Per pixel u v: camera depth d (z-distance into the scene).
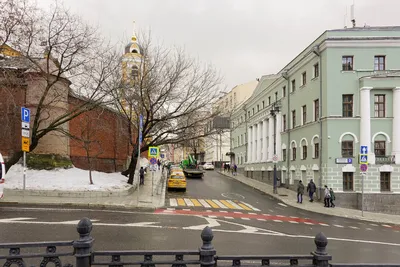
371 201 21.92
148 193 21.86
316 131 24.81
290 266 3.66
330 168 22.78
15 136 19.78
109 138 27.03
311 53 25.47
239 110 51.72
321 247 3.69
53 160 20.19
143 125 22.41
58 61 18.45
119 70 20.45
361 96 22.67
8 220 10.27
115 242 8.06
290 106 30.50
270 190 28.86
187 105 22.14
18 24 16.33
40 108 18.05
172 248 7.73
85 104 19.38
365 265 3.66
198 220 12.86
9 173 18.47
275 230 11.73
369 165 22.19
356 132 22.80
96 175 21.56
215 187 30.58
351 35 23.14
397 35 23.00
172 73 21.27
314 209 20.06
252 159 43.31
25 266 3.51
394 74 22.20
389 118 22.48
